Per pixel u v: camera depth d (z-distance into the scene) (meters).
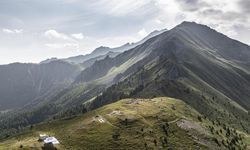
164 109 187.50
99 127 151.12
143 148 133.00
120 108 182.25
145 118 167.38
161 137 146.25
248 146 190.38
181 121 171.25
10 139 155.62
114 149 130.12
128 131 147.75
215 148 151.62
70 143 134.00
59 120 175.50
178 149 137.75
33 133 155.00
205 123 192.50
